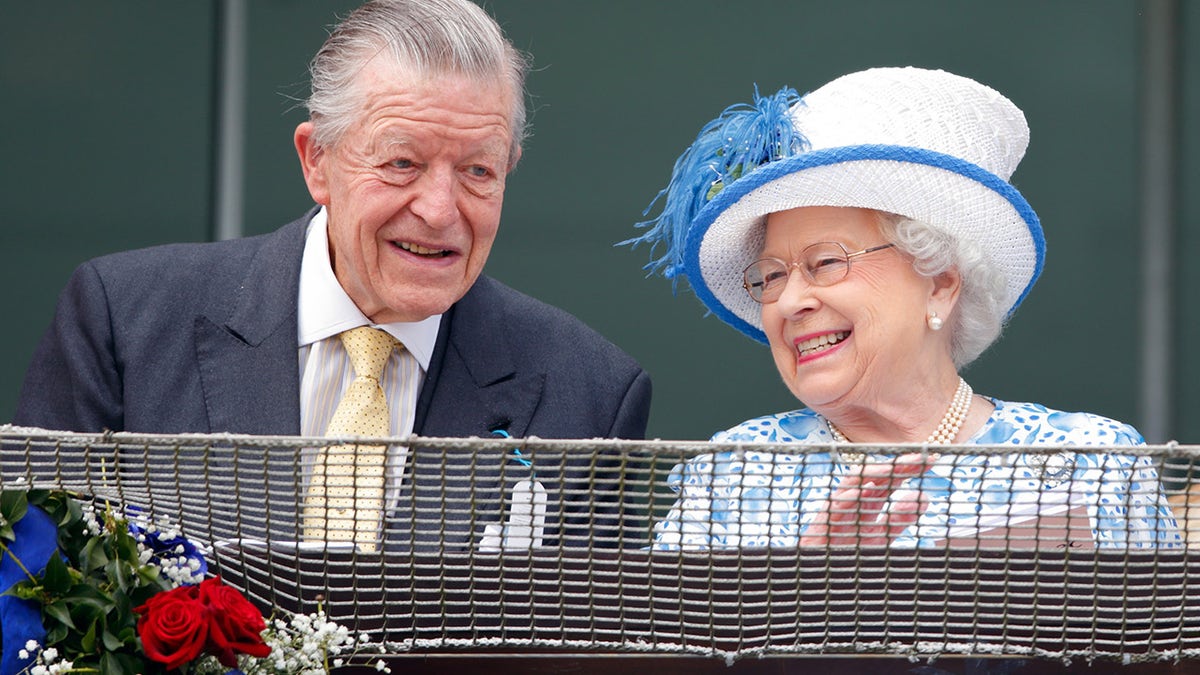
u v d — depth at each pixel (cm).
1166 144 2130
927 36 2158
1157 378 2123
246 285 1049
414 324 1033
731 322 1015
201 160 2152
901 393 923
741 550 642
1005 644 639
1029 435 927
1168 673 642
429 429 1034
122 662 600
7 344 2122
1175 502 725
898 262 906
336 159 966
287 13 2167
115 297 1040
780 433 953
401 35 951
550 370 1069
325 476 634
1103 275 2141
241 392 1010
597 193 2164
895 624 640
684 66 2170
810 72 2164
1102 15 2145
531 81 2162
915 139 908
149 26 2147
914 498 645
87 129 2142
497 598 646
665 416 2139
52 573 608
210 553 656
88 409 1020
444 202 941
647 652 650
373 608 646
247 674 622
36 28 2134
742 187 898
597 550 643
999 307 942
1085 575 636
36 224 2130
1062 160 2147
